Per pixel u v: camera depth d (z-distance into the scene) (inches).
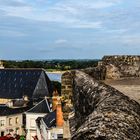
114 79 959.0
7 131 4084.6
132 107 299.7
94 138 200.4
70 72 759.1
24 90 5113.2
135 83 821.9
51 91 5142.7
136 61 995.3
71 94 749.3
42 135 2886.3
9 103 4522.6
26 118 4015.8
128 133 227.6
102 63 986.1
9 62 7672.2
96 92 394.3
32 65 7800.2
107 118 245.0
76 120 542.3
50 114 2770.7
